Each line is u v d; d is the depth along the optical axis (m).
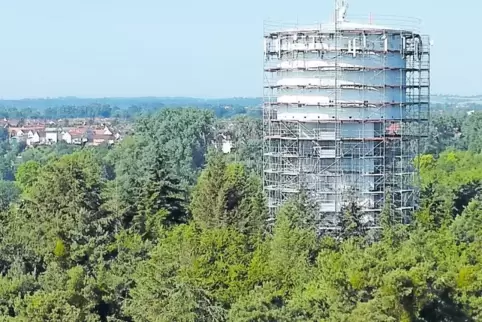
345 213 115.88
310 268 86.50
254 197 121.94
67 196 105.31
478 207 124.62
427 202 128.38
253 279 79.69
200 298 74.94
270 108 131.75
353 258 76.25
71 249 92.44
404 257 74.12
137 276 82.19
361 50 125.31
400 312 71.25
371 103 125.69
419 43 131.38
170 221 120.19
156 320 71.00
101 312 83.00
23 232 98.56
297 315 73.19
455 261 87.56
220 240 85.81
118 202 115.06
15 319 73.75
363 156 125.62
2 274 91.50
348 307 72.44
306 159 126.31
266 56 131.62
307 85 125.88
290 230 94.94
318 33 125.19
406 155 132.12
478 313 77.94
